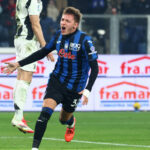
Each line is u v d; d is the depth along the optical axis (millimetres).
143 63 44938
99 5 52531
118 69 44625
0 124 34938
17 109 27000
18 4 27297
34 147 20609
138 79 44969
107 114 42594
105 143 25609
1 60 42625
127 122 36781
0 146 24438
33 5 26875
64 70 22016
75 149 23375
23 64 21562
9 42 50094
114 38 51844
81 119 38719
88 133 30141
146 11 52875
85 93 20844
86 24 51562
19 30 27391
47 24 49531
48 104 21375
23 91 27141
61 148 23766
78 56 21703
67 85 21953
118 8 53125
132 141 26469
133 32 52312
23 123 26922
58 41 21891
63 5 50938
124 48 52156
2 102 43531
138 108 44656
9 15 50406
